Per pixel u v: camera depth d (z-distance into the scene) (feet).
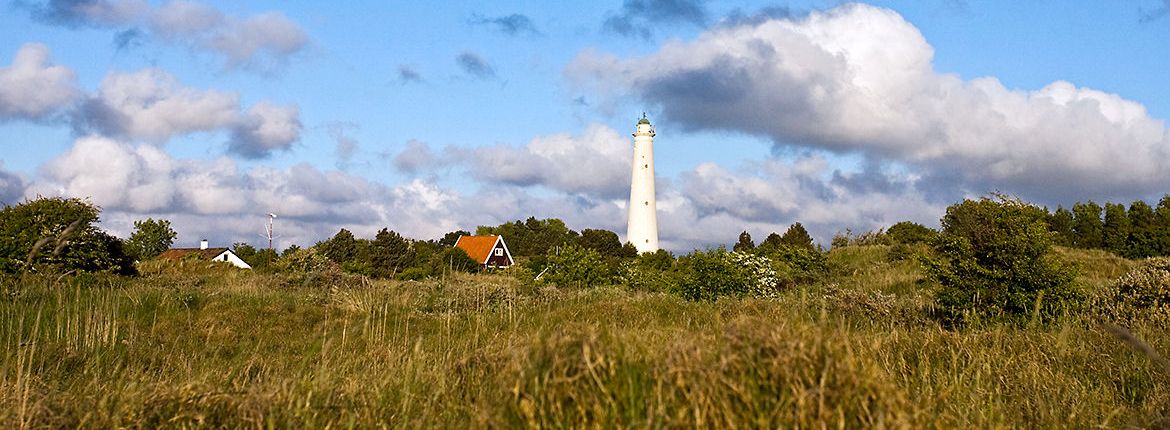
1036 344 25.04
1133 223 142.10
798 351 11.59
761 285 62.03
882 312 39.58
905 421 11.23
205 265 94.27
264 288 62.44
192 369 25.75
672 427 11.23
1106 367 22.03
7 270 51.90
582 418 11.87
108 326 30.89
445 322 41.57
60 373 23.76
